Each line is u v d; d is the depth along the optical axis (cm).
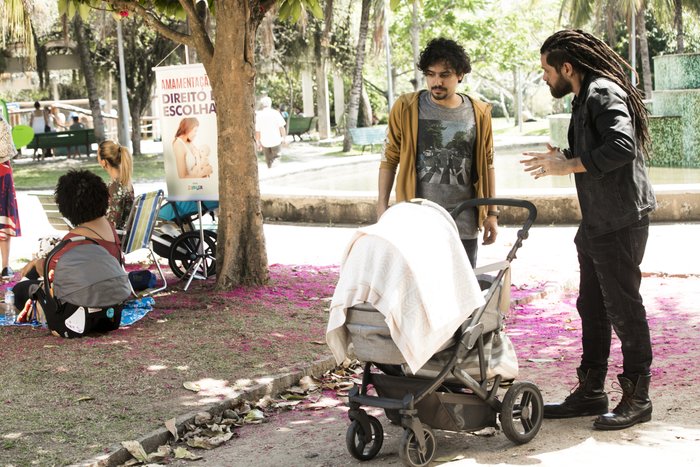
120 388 608
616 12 3400
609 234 514
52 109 3775
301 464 500
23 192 2172
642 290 907
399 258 462
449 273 471
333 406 608
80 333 725
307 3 1005
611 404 568
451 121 620
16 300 797
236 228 908
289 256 1148
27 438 518
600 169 489
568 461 475
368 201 1423
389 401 482
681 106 2180
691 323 771
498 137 3794
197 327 760
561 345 733
